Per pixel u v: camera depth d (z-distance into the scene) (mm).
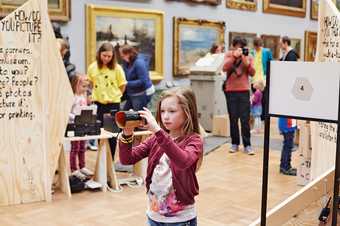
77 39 8516
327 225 3816
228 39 11367
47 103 4793
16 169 4723
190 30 10359
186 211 2316
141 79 6500
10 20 4613
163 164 2326
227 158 6992
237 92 7230
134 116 2258
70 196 5000
